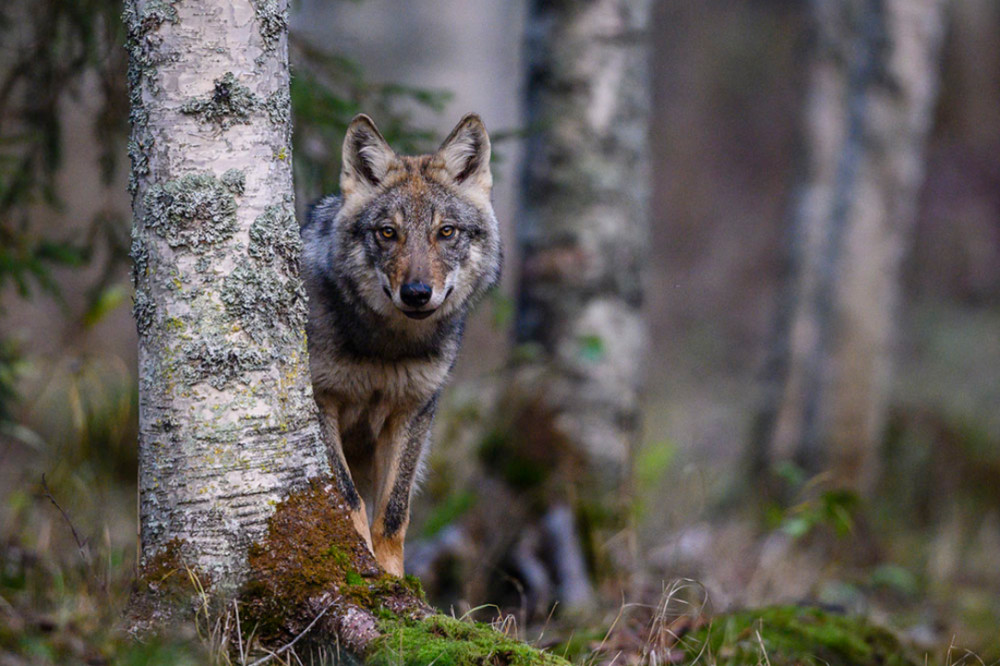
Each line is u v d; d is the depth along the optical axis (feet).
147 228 19.29
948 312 92.94
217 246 19.22
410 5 120.16
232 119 19.33
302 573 19.24
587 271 40.11
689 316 110.93
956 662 25.76
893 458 61.67
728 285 114.01
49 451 33.99
